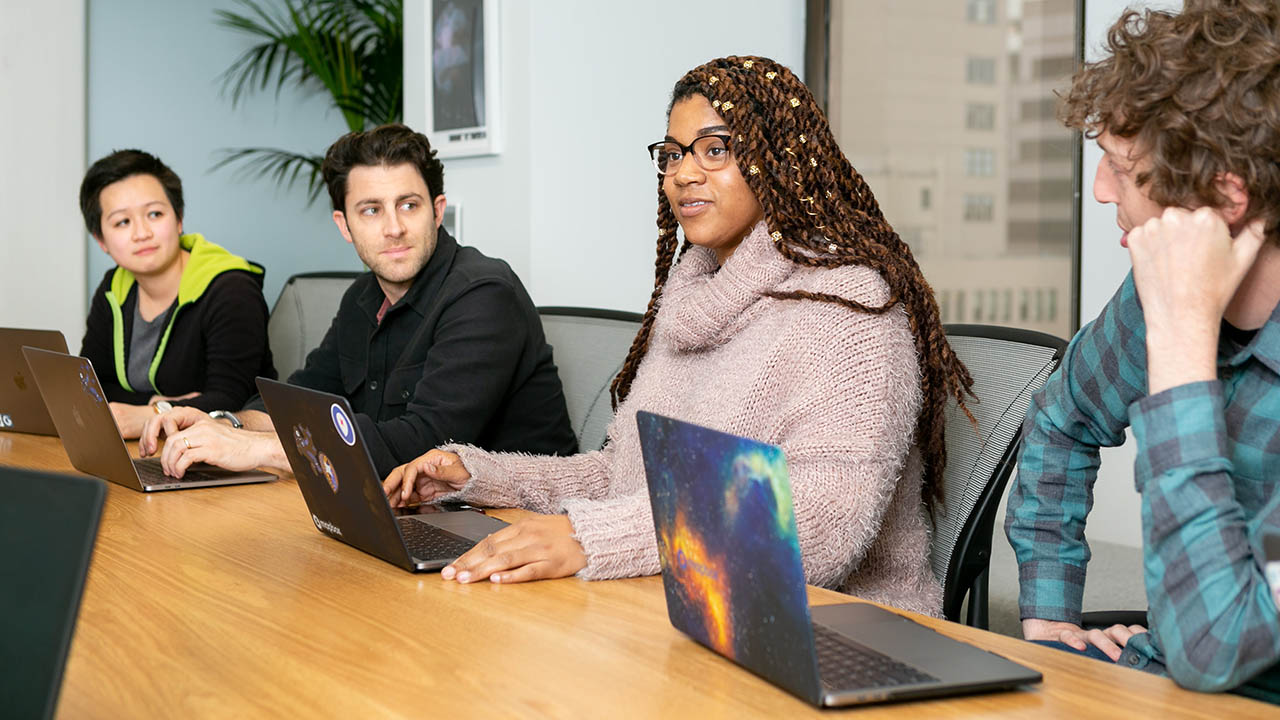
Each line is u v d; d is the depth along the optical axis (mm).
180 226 2895
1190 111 933
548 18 3088
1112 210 3010
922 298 1413
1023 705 813
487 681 851
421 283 2139
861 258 1402
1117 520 3129
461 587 1136
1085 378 1288
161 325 2871
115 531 1410
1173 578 891
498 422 2121
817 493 1236
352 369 2262
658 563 1183
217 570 1209
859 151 3693
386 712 787
